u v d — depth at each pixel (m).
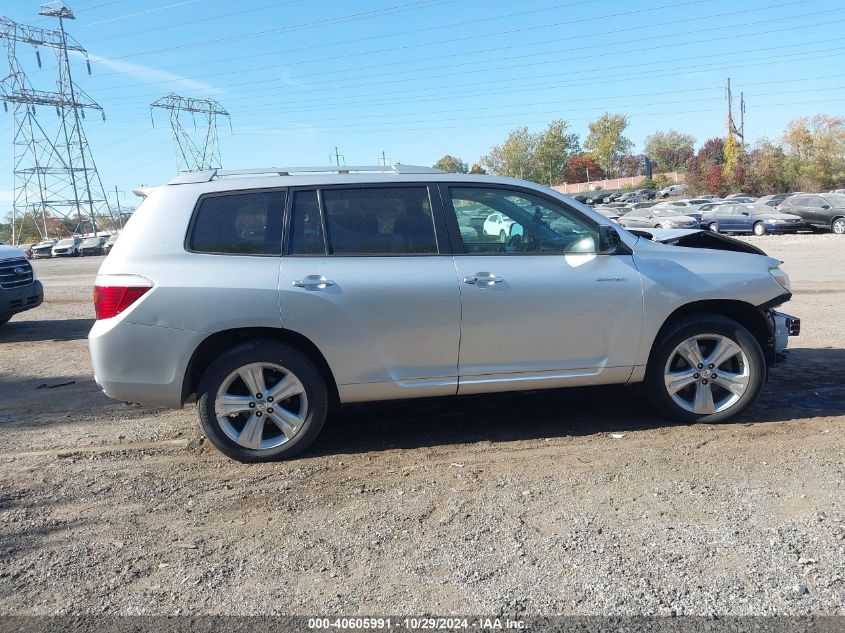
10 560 3.36
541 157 77.00
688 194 62.19
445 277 4.51
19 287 10.13
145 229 4.46
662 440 4.68
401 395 4.60
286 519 3.71
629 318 4.72
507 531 3.47
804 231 27.50
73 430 5.40
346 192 4.61
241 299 4.32
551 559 3.19
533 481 4.08
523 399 5.75
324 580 3.10
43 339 9.69
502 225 4.74
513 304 4.56
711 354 4.90
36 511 3.91
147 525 3.70
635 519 3.55
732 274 4.86
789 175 56.94
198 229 4.47
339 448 4.77
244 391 4.54
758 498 3.74
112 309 4.34
